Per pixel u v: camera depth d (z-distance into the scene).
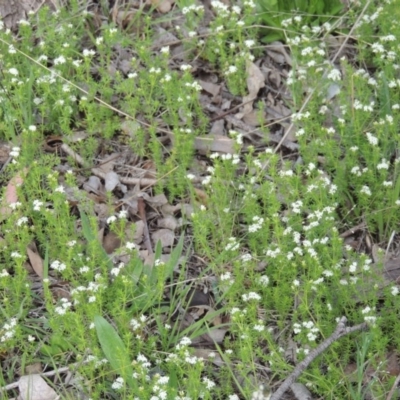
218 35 7.57
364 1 8.14
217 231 6.32
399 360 5.61
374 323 5.36
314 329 5.41
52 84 7.22
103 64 7.47
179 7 8.29
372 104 6.98
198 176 7.01
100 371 5.24
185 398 4.91
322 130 6.71
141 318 5.47
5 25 8.01
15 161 6.37
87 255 6.21
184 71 7.37
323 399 5.34
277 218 5.93
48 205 6.57
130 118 7.10
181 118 7.41
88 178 6.95
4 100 6.86
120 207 6.72
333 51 8.23
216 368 5.63
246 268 5.93
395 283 6.07
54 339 5.43
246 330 5.18
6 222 6.22
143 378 5.00
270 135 7.43
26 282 5.79
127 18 8.30
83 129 7.30
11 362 5.50
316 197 6.18
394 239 6.54
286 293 5.77
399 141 6.66
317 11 8.29
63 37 7.54
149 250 6.44
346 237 6.57
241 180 6.62
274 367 5.46
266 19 8.16
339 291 5.75
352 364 5.60
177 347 5.28
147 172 7.00
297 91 7.51
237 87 7.67
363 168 6.90
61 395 5.14
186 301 6.05
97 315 5.21
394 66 7.31
